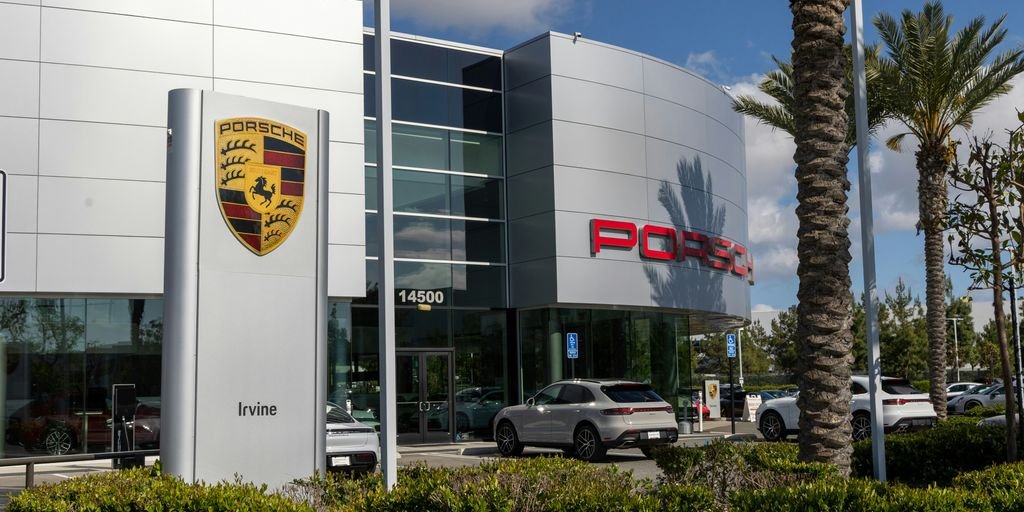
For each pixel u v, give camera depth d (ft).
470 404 84.12
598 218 84.79
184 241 31.83
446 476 25.57
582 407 66.13
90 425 64.44
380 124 28.35
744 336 235.61
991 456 42.70
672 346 94.17
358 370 79.82
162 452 30.96
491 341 85.76
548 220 83.25
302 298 34.04
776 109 87.45
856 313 192.75
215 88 68.39
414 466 31.22
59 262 63.00
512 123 87.92
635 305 86.12
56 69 64.23
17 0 63.82
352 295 71.05
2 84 62.90
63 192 63.57
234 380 32.12
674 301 89.30
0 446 62.03
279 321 33.37
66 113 64.18
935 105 78.33
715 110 98.73
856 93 33.40
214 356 31.81
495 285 86.22
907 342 190.80
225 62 68.90
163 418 31.17
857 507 21.26
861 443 42.86
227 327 32.24
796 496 21.84
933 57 75.72
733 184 101.86
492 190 87.45
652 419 65.62
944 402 83.41
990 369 209.87
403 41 85.40
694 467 31.73
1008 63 78.33
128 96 65.87
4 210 24.81
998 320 38.86
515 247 86.43
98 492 24.40
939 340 83.76
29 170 62.90
